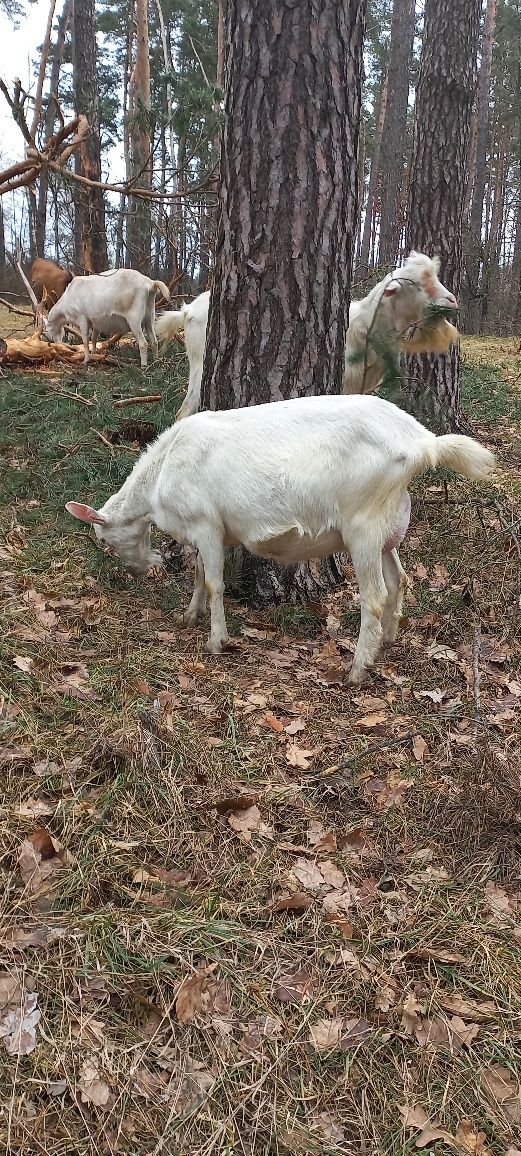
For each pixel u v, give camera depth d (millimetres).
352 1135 1897
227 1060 2008
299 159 4207
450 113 7477
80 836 2635
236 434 3920
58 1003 2076
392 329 5684
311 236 4340
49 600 4285
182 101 6934
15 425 7000
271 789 3045
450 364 7641
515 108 26734
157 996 2143
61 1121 1821
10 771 2855
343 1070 2027
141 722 3137
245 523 3918
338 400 3832
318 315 4477
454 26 7297
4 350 10008
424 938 2441
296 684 3875
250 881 2594
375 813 2996
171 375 9133
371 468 3639
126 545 4668
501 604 4719
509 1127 1934
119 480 5930
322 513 3764
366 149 30984
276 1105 1923
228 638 4164
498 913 2564
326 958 2338
